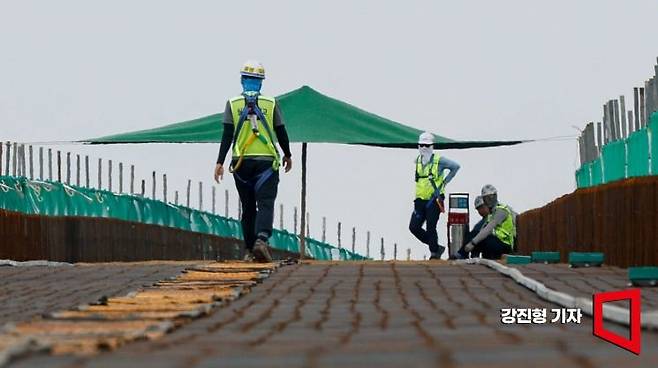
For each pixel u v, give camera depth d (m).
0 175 57.72
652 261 43.59
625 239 46.97
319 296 38.03
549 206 61.00
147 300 35.69
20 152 60.22
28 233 58.12
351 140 67.44
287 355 20.98
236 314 31.92
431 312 32.22
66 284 43.03
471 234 67.81
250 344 23.56
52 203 61.62
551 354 20.67
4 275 47.09
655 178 43.22
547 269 48.56
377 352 21.19
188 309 32.66
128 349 22.66
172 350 22.31
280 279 45.03
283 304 35.19
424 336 25.12
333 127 68.19
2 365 19.94
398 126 70.25
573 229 55.31
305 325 28.55
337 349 21.92
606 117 53.81
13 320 31.17
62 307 34.84
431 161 68.62
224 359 20.47
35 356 21.45
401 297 37.56
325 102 69.62
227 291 39.16
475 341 23.59
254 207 55.75
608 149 52.12
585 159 59.38
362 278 45.12
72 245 63.12
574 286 40.28
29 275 47.19
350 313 32.06
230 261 54.97
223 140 55.59
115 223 67.50
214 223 82.31
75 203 63.97
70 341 24.20
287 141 56.12
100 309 32.75
